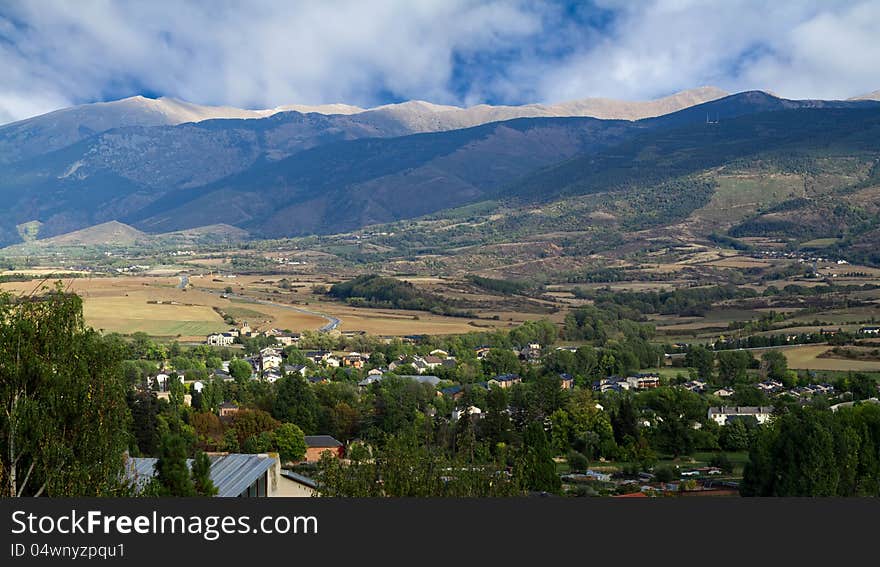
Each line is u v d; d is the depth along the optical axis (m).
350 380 184.12
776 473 74.56
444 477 48.81
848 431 77.06
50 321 34.62
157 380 166.38
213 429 125.56
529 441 96.50
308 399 138.50
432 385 171.50
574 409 132.62
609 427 125.12
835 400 152.00
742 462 117.19
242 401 151.88
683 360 199.62
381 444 120.25
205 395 146.25
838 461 74.69
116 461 36.47
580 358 193.62
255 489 50.72
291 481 55.84
